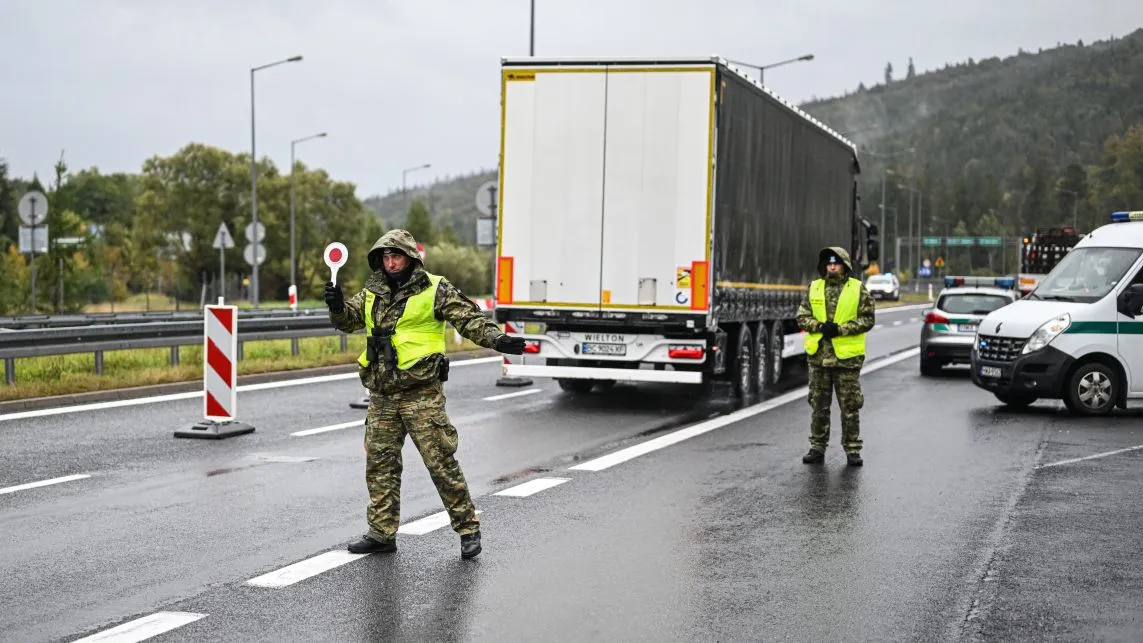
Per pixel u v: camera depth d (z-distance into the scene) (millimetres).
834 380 15883
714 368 21922
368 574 9789
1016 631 8375
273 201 109625
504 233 21859
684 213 21156
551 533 11445
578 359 21938
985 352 22656
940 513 12578
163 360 29766
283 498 13156
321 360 30391
